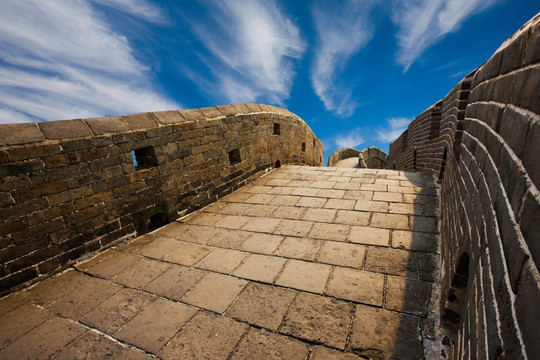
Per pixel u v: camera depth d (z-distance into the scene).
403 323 2.28
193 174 5.07
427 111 6.75
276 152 8.06
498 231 1.06
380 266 3.06
